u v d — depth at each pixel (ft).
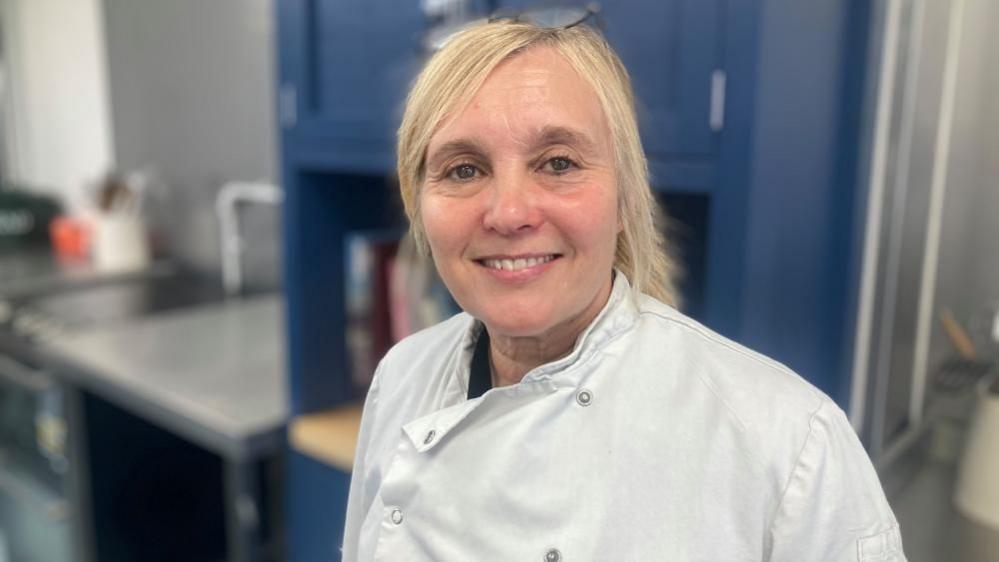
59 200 13.30
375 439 3.35
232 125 9.95
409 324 6.36
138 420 7.82
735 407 2.53
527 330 2.58
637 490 2.52
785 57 3.83
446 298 6.11
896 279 4.66
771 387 2.56
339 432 5.82
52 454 7.79
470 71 2.50
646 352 2.70
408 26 4.92
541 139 2.44
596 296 2.72
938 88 4.43
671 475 2.51
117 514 7.80
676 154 3.99
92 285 10.34
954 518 4.28
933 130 4.48
